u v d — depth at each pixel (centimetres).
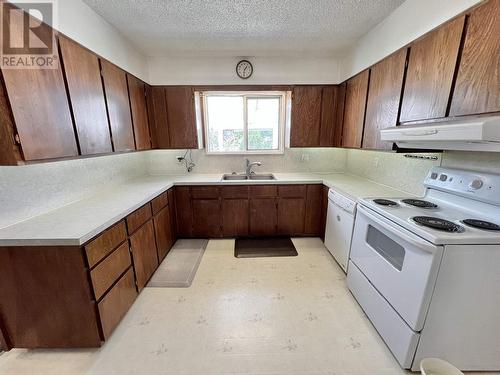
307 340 163
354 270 202
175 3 179
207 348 157
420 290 127
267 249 290
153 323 177
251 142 357
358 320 180
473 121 110
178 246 298
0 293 139
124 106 234
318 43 258
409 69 176
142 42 249
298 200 309
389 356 151
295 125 312
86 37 177
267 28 222
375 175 277
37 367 144
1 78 115
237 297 205
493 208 143
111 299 162
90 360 148
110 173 257
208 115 348
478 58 123
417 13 166
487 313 128
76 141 165
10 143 120
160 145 314
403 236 135
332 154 353
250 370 142
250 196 306
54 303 143
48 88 141
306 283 225
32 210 162
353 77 265
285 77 305
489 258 121
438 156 187
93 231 142
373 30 222
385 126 205
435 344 134
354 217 211
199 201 306
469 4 127
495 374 137
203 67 300
